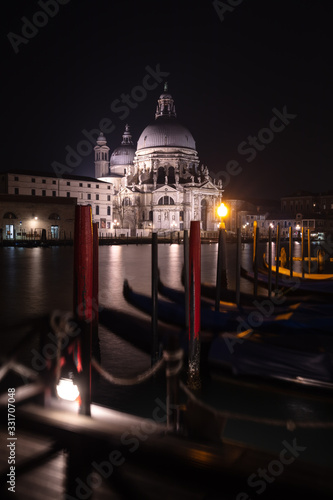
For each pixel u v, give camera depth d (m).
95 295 8.83
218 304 12.61
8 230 83.62
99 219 117.75
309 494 4.12
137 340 10.88
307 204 158.75
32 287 21.34
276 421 6.21
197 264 7.44
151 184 142.25
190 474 4.49
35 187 105.50
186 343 9.74
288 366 8.10
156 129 148.62
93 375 8.08
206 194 142.25
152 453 4.77
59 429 5.28
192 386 7.48
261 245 85.00
